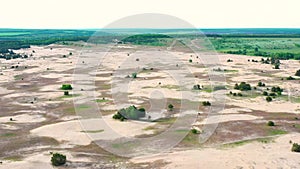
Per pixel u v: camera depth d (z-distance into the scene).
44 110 68.94
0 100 78.50
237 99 76.75
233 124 58.34
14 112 68.00
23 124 59.84
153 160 42.50
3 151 46.81
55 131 54.84
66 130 55.16
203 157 43.22
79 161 42.94
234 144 48.69
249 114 65.06
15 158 44.22
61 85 93.31
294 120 61.50
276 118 62.62
